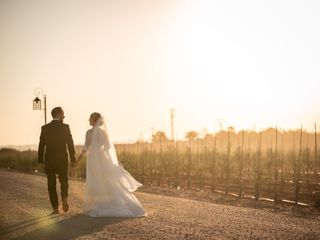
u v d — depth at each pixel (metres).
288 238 7.69
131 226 8.73
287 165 23.08
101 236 7.83
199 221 9.28
